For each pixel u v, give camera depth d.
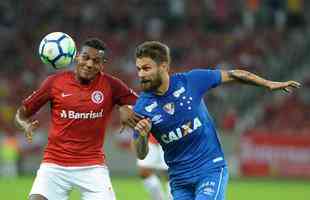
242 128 94.19
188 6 120.31
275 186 73.62
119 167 87.50
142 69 26.73
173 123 27.39
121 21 117.88
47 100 30.66
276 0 117.75
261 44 112.62
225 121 92.62
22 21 117.06
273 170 87.19
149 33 115.75
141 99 27.72
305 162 86.69
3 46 112.00
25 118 30.89
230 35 115.12
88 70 29.59
